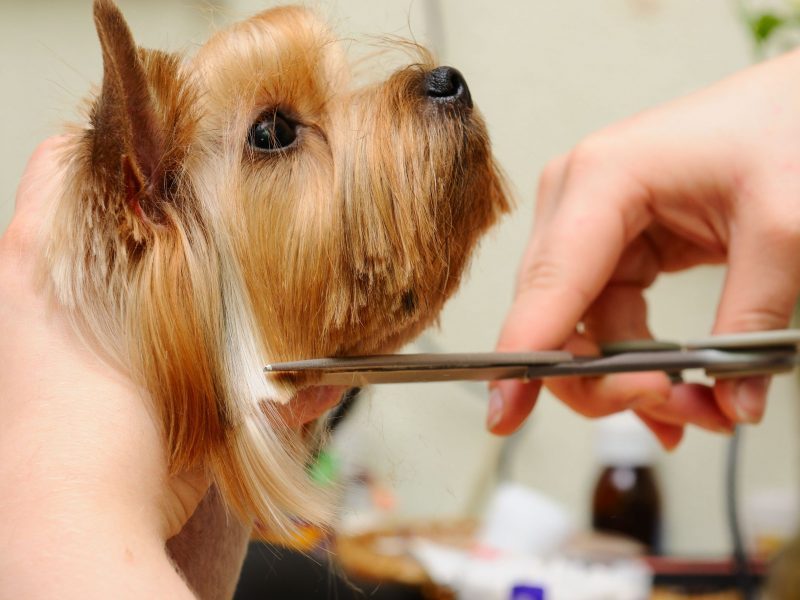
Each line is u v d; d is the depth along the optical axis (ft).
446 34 4.73
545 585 3.68
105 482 1.86
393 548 4.07
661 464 4.81
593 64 4.85
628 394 3.10
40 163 2.34
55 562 1.68
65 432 1.90
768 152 2.88
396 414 4.64
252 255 2.30
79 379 2.00
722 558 4.37
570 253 3.00
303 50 2.50
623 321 3.37
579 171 3.16
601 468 4.73
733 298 2.86
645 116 3.26
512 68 4.84
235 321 2.24
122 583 1.68
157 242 2.09
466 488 4.80
